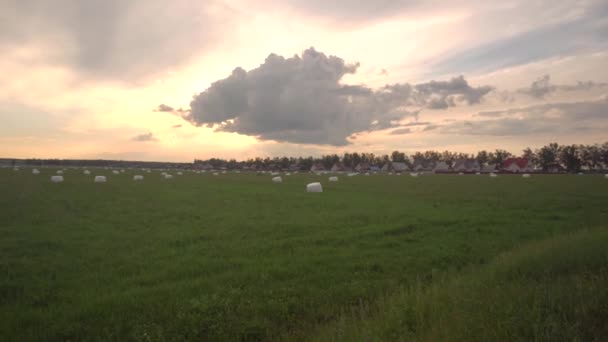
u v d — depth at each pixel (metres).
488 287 7.68
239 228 17.34
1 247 13.23
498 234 15.93
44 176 63.12
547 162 158.62
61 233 15.79
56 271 10.57
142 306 7.85
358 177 85.75
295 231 16.77
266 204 27.14
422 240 14.80
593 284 7.00
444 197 32.78
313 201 29.30
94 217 20.22
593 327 5.64
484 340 5.28
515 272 8.83
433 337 5.43
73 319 7.36
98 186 43.00
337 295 8.73
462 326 5.60
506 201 28.56
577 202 26.95
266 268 10.76
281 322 7.53
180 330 6.89
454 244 14.02
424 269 10.95
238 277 9.83
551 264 9.02
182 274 10.29
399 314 6.43
